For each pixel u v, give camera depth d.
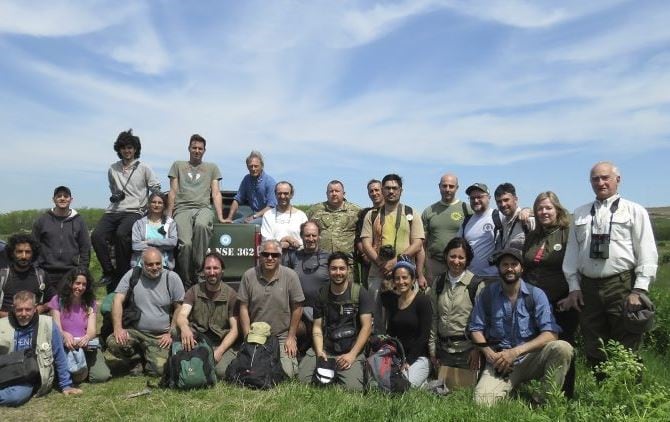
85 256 8.12
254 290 7.03
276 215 8.66
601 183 6.00
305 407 5.63
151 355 7.00
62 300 6.82
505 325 6.17
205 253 8.06
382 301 6.87
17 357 5.96
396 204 8.14
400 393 6.06
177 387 6.33
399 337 6.78
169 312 7.22
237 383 6.46
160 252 7.31
